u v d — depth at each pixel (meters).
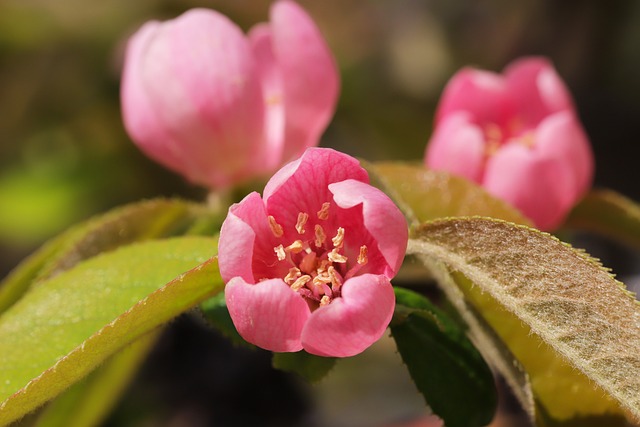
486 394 0.27
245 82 0.30
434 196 0.29
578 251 0.25
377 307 0.25
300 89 0.30
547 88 0.34
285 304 0.25
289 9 0.30
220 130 0.30
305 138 0.31
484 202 0.29
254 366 0.45
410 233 0.26
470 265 0.26
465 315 0.28
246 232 0.25
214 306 0.27
